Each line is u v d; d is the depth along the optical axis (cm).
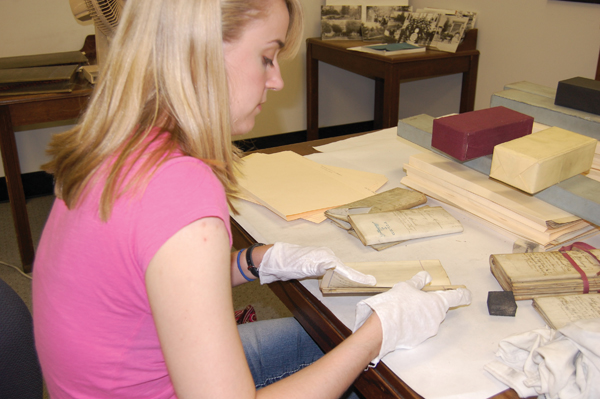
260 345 88
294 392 53
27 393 72
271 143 351
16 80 176
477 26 275
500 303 65
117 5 143
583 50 226
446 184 97
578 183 82
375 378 59
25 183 280
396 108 258
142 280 51
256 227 90
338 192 100
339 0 303
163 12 51
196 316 47
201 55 52
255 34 58
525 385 53
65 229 55
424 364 58
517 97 109
